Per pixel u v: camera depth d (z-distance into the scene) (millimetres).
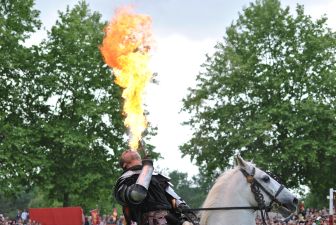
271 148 37688
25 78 34938
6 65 32906
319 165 37625
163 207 6027
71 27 35781
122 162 6215
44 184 33438
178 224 6160
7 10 34969
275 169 36969
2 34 33156
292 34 39719
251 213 6480
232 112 39000
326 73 38062
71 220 26875
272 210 6570
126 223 6117
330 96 38469
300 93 38531
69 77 35094
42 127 33688
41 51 35469
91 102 34312
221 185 6605
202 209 6328
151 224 5945
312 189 39906
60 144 34656
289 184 38656
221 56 39812
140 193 5734
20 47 34094
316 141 36250
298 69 38281
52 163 33062
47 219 26828
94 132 34656
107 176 34719
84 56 35344
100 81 35219
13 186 32312
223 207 6430
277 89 37969
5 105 34656
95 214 30188
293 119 36406
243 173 6602
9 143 31719
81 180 33625
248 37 40438
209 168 39219
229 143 38250
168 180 6328
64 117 35219
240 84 39281
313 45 38750
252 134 37062
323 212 25797
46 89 35062
